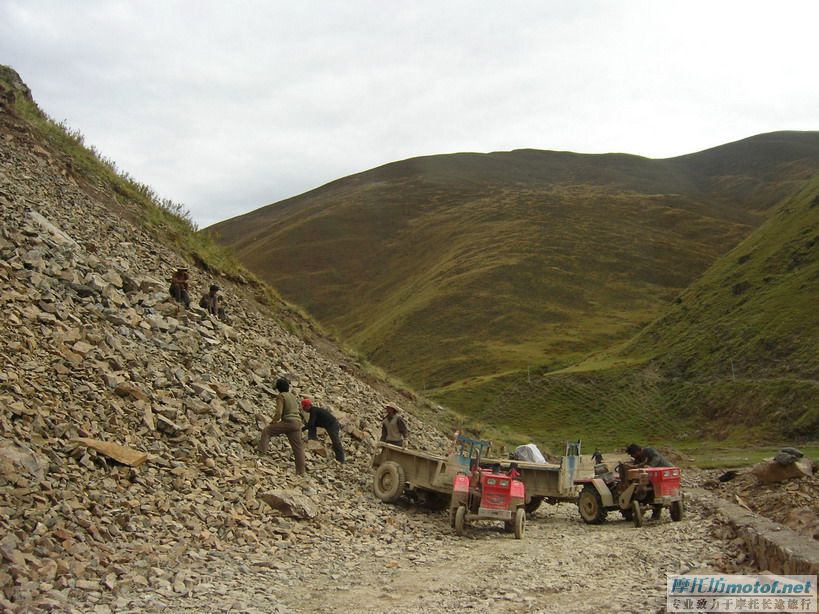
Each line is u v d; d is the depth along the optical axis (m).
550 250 151.25
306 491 12.28
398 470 13.93
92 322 13.60
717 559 9.46
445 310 130.50
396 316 137.62
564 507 19.09
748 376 64.44
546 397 71.94
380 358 121.38
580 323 121.56
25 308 12.35
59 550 7.52
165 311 16.53
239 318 21.72
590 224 170.88
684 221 179.25
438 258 178.00
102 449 9.68
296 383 18.14
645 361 75.44
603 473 16.12
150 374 12.90
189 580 7.77
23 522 7.60
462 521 12.52
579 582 8.41
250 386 15.80
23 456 8.51
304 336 27.19
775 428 55.62
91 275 14.91
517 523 12.41
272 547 9.60
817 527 11.01
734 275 84.38
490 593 7.93
